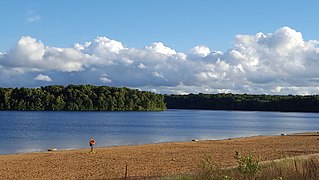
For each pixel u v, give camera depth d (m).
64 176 24.34
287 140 53.69
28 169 27.20
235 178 13.35
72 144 49.88
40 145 48.66
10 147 46.19
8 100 164.62
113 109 178.38
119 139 57.69
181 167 27.50
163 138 60.31
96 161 31.06
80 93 171.62
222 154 35.75
